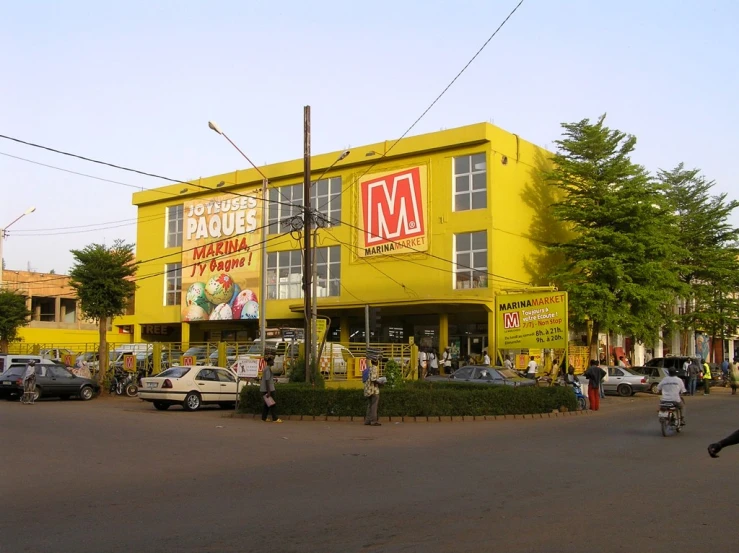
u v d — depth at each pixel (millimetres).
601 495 9680
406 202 39469
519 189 38969
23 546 7152
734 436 7574
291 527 7902
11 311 42344
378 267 40125
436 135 38500
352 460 12977
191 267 48625
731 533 7594
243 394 22250
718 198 46844
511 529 7777
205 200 48500
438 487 10273
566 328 32688
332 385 28500
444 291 37781
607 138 38000
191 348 35281
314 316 25531
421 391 21422
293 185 44688
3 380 29672
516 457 13383
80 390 30219
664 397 17391
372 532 7676
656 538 7387
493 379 27750
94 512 8672
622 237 35844
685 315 46688
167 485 10453
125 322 52375
